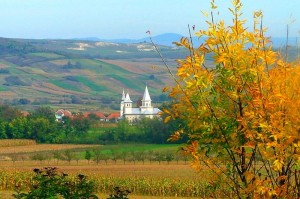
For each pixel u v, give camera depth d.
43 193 31.53
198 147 18.91
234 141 18.44
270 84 17.73
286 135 16.64
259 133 17.47
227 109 18.58
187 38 18.52
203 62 18.17
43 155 198.75
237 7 18.38
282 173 17.56
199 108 18.25
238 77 18.22
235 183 18.44
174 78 18.52
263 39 18.23
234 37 18.38
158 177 116.00
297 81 17.62
